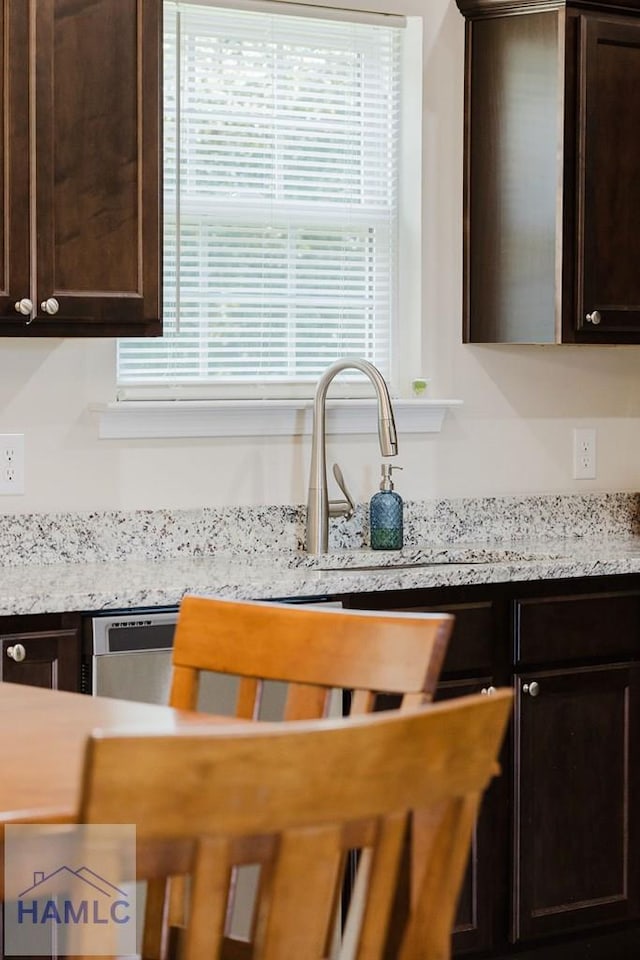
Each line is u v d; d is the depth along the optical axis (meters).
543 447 3.71
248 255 3.41
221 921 1.05
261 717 2.77
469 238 3.55
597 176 3.34
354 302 3.54
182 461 3.26
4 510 3.10
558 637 3.15
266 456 3.35
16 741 1.57
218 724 1.67
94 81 2.76
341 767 1.08
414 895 1.21
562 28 3.29
